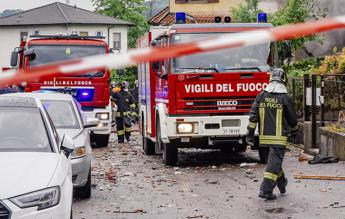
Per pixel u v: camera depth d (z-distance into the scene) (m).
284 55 14.24
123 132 21.75
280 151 9.58
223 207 9.02
